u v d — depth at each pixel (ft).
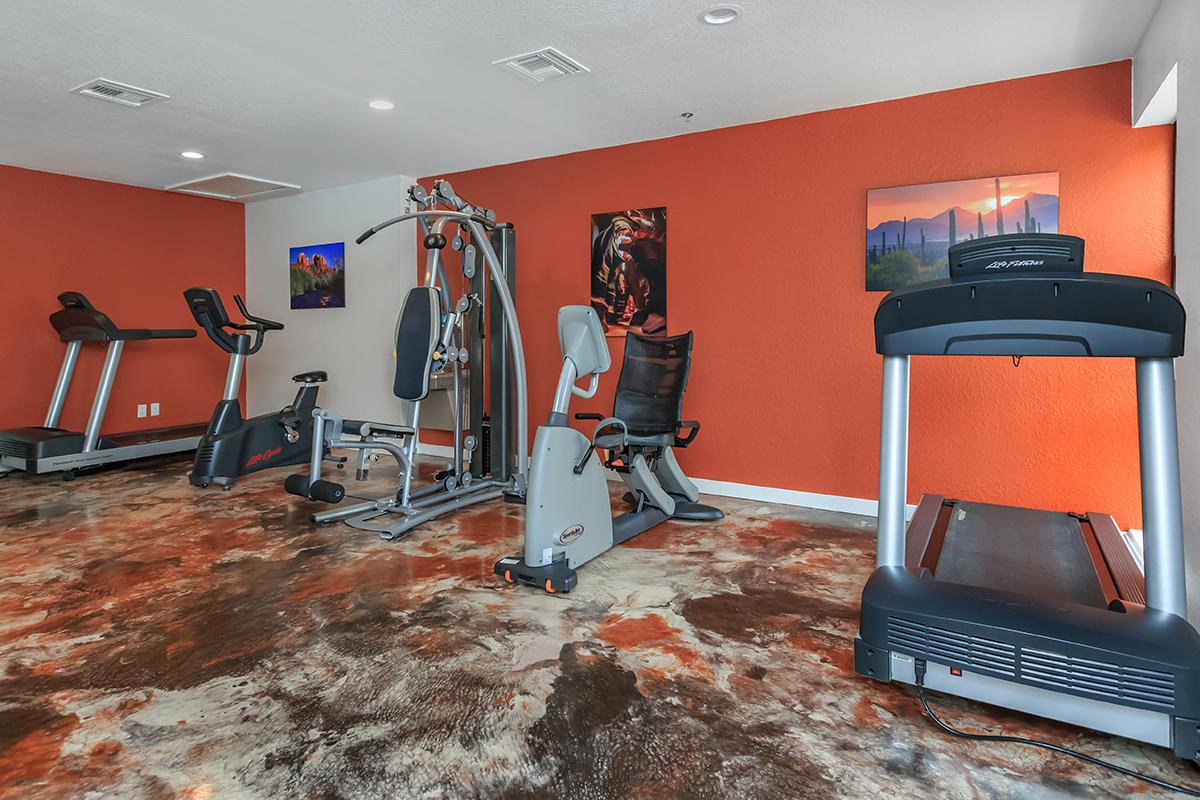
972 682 5.95
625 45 10.30
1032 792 5.07
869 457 13.28
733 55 10.64
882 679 6.34
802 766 5.40
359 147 15.99
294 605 8.65
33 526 12.27
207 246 21.66
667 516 12.89
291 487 12.18
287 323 21.75
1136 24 9.57
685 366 12.38
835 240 13.37
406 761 5.46
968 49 10.43
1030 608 5.94
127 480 16.34
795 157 13.69
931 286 6.19
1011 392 11.92
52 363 18.44
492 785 5.17
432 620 8.20
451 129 14.52
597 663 7.11
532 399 17.62
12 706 6.30
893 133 12.68
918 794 5.05
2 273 17.39
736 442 14.75
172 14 9.27
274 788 5.13
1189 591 7.01
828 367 13.60
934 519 10.02
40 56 10.65
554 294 17.04
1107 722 5.44
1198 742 5.10
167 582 9.45
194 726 5.96
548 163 16.88
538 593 9.07
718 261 14.70
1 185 17.31
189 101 12.69
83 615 8.34
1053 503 11.69
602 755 5.54
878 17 9.39
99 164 17.40
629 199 15.75
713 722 6.02
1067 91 11.23
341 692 6.53
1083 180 11.19
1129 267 10.94
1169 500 5.73
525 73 11.37
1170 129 10.57
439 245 12.67
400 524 11.71
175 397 21.03
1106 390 11.28
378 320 19.74
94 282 19.06
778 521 12.82
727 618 8.29
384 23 9.55
